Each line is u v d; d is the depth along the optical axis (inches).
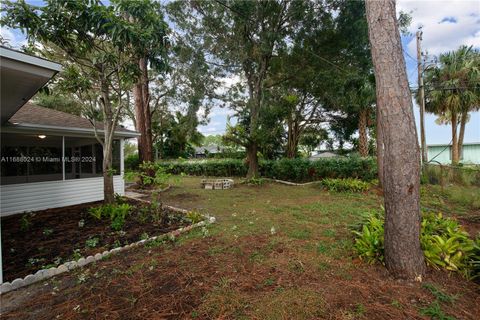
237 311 72.8
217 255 112.7
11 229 156.7
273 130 384.8
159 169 206.7
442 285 82.5
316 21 323.6
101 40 183.8
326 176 393.7
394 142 86.9
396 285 82.9
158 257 112.0
